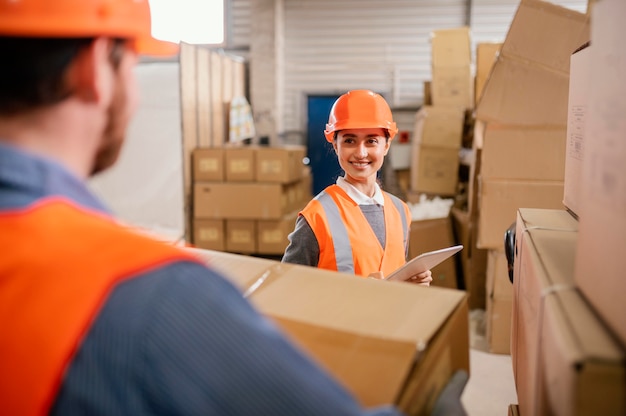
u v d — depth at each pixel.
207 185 4.59
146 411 0.43
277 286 0.91
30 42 0.46
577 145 1.20
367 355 0.69
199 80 4.80
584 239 0.76
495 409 2.38
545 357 0.72
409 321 0.76
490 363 2.88
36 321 0.44
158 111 4.43
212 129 5.21
